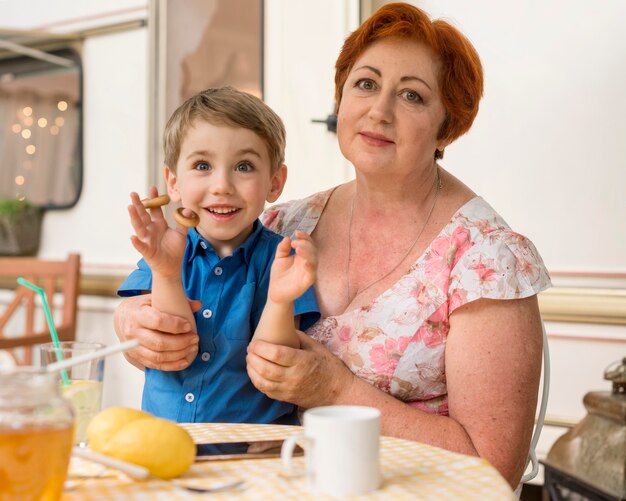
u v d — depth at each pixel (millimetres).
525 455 1334
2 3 4227
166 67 3516
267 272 1544
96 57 3986
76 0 3994
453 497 846
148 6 3580
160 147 3545
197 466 957
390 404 1335
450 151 2980
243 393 1481
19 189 4254
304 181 3109
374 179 1454
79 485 882
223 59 3363
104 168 3992
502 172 2891
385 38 1434
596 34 2721
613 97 2701
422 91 1412
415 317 1408
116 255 3947
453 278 1398
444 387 1431
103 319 3902
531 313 1365
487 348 1333
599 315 2691
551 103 2799
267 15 3199
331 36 3045
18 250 4125
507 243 1394
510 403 1315
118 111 3932
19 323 4137
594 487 1242
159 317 1329
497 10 2875
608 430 1245
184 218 1375
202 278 1519
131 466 877
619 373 1259
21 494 751
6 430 745
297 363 1297
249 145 1481
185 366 1391
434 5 2984
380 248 1497
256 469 942
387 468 955
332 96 3053
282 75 3164
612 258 2715
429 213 1489
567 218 2783
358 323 1448
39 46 4117
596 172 2734
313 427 870
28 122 4207
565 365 2756
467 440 1310
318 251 1566
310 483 872
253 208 1499
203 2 3410
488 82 2900
